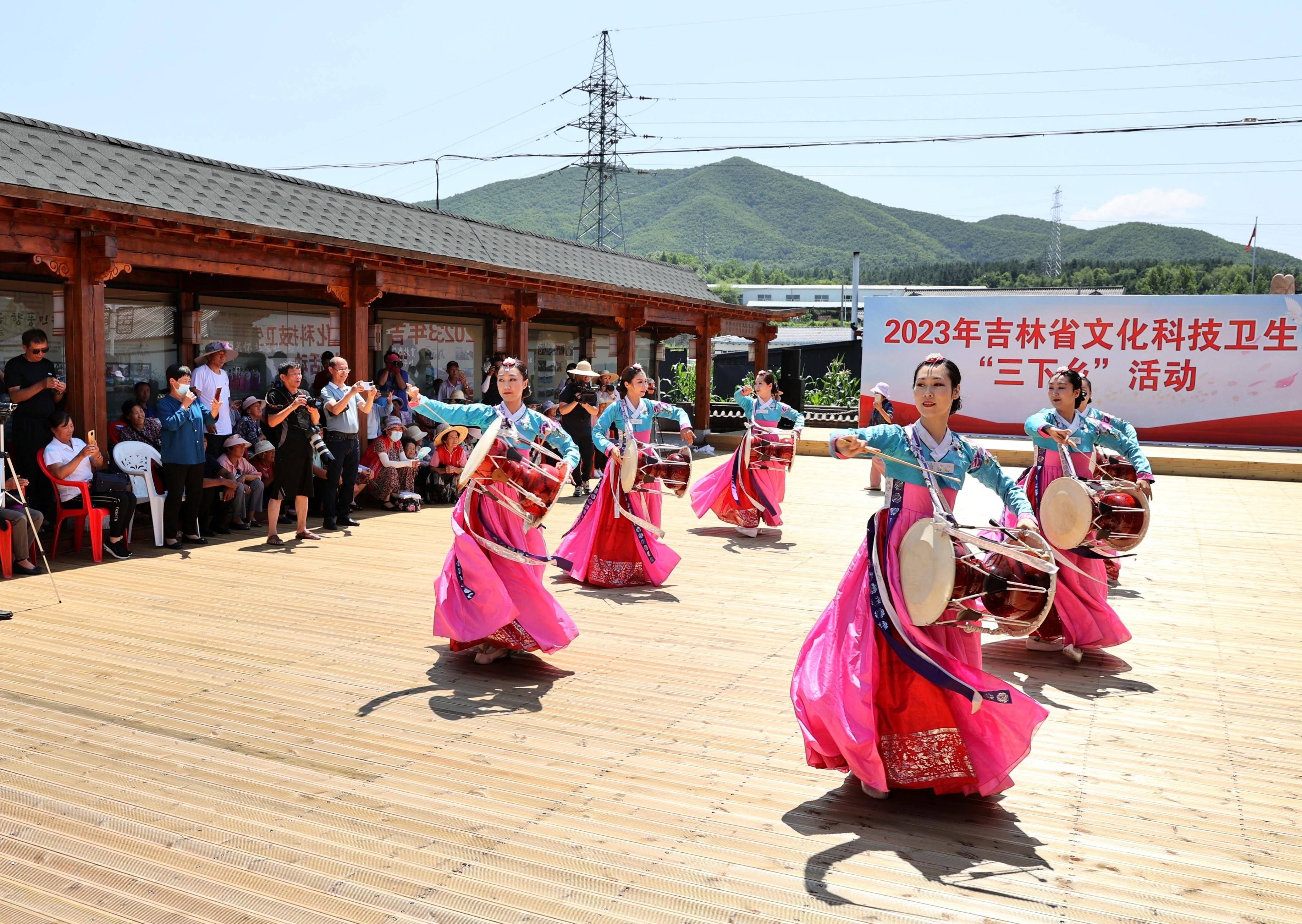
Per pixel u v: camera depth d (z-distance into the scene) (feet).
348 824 10.69
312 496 31.24
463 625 15.88
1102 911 9.21
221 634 18.47
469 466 15.52
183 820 10.68
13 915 8.71
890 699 11.50
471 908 9.02
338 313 41.70
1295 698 16.33
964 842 10.68
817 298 424.46
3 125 26.81
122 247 26.37
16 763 12.09
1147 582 26.25
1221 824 11.32
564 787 11.90
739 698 15.55
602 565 23.94
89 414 25.89
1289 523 37.52
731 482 31.89
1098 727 14.75
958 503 40.78
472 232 47.44
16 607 20.15
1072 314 65.10
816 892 9.46
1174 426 63.77
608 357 65.16
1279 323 61.05
